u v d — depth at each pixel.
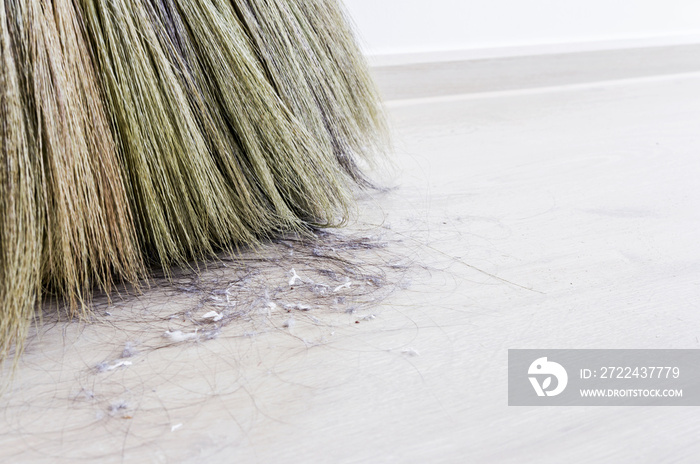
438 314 0.70
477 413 0.54
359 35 1.14
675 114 1.72
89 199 0.70
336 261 0.84
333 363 0.61
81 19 0.71
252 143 0.84
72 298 0.71
